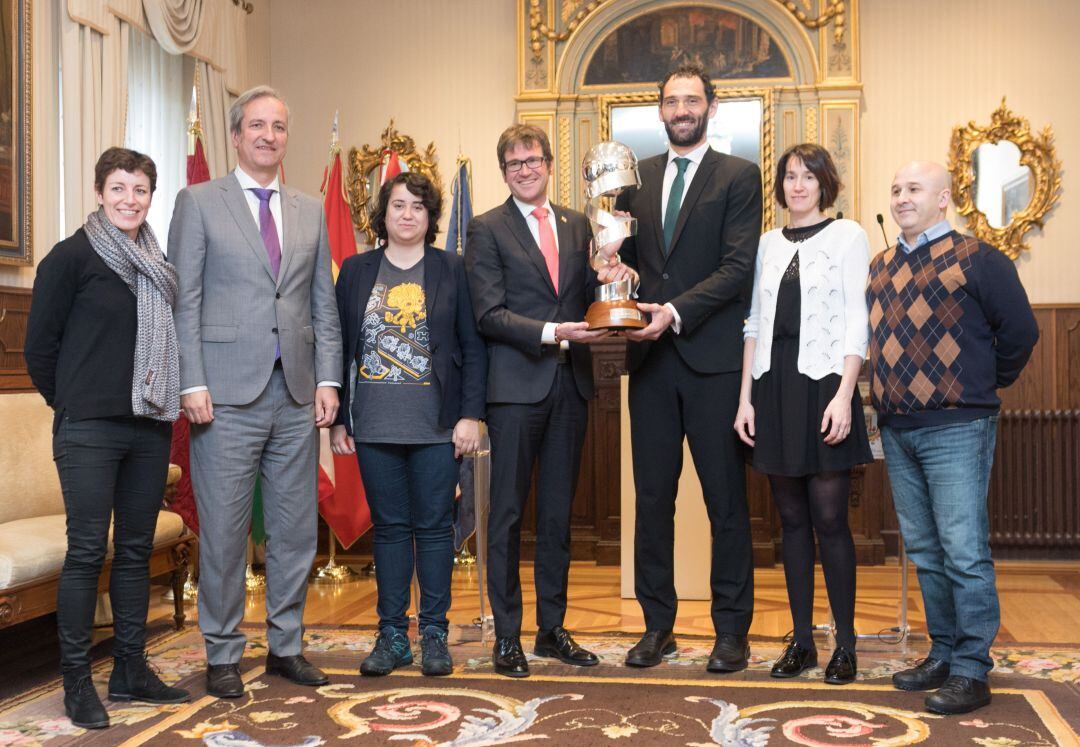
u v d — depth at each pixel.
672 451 3.29
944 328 2.89
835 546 3.11
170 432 3.01
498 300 3.20
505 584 3.22
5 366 4.13
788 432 3.07
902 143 6.08
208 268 3.04
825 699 2.90
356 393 3.25
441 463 3.22
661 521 3.33
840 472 3.08
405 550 3.29
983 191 5.98
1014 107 5.98
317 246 3.21
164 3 5.03
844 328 3.08
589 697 2.93
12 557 3.08
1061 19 5.96
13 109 4.15
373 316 3.23
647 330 3.10
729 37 6.15
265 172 3.13
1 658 3.64
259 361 3.04
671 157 3.34
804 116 6.08
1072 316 5.88
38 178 4.35
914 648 3.60
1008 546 5.92
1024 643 3.70
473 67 6.39
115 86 4.71
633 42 6.21
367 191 6.44
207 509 3.02
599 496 5.81
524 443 3.21
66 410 2.79
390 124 6.43
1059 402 5.91
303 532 3.19
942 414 2.89
